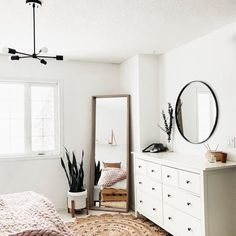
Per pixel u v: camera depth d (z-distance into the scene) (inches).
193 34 124.6
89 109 175.5
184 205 110.4
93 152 172.1
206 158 114.0
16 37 125.5
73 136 170.7
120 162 167.8
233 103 110.4
